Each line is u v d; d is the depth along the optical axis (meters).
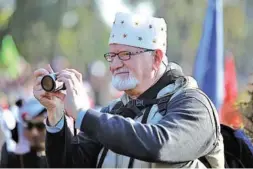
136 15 5.19
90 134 4.80
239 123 6.39
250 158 5.56
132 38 5.12
